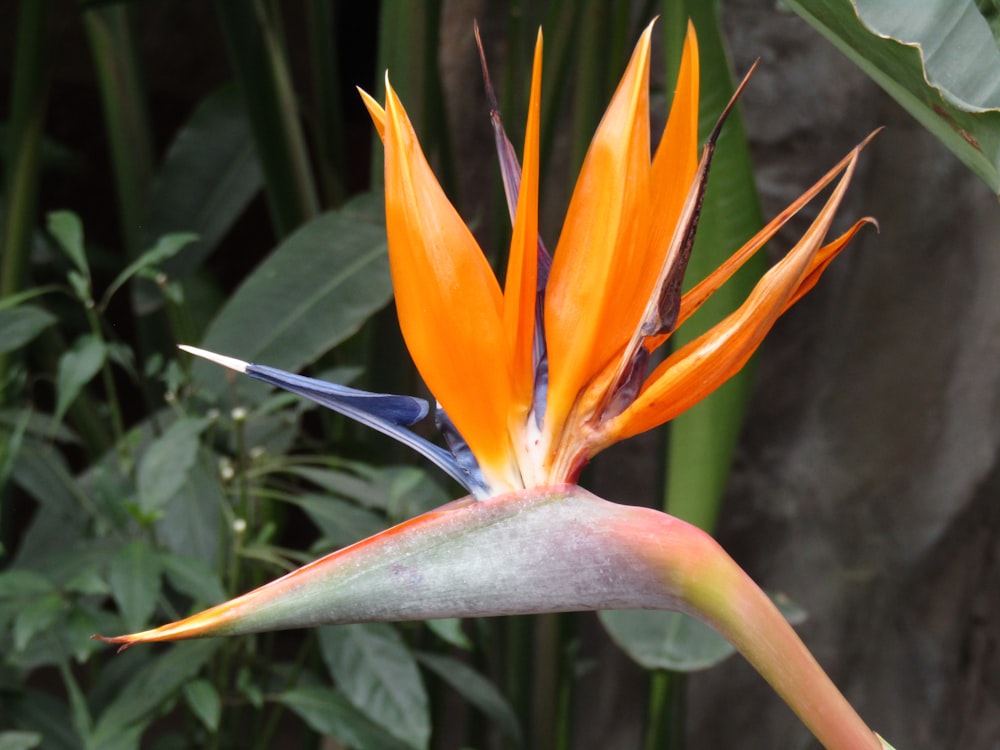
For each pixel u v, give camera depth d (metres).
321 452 0.86
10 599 0.68
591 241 0.43
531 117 0.41
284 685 0.82
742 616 0.41
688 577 0.41
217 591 0.64
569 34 0.78
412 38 0.74
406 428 0.45
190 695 0.66
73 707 0.71
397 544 0.42
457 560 0.42
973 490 1.14
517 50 0.83
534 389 0.44
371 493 0.74
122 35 1.06
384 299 0.77
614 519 0.42
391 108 0.42
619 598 0.42
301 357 0.76
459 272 0.42
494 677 1.03
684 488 0.71
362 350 0.92
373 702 0.67
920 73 0.40
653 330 0.42
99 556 0.70
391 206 0.42
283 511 0.92
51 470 0.75
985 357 1.14
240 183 1.03
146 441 0.81
